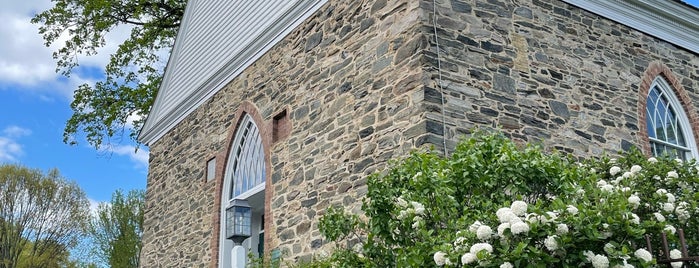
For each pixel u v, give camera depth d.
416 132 7.58
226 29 13.12
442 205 5.45
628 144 9.57
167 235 14.00
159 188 14.98
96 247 32.19
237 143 12.27
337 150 9.10
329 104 9.53
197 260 12.39
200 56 14.08
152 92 21.81
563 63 9.30
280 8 11.23
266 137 11.02
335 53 9.66
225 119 12.57
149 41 21.84
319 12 10.32
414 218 5.35
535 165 5.40
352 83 9.10
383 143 8.16
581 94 9.31
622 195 4.91
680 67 11.23
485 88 8.22
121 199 32.19
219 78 13.03
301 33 10.69
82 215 33.44
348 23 9.52
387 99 8.29
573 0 9.89
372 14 9.02
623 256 4.24
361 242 7.23
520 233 4.25
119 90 21.92
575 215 4.30
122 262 30.84
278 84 11.02
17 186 32.62
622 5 10.52
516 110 8.40
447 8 8.37
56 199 33.25
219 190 12.12
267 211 10.51
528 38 9.05
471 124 7.87
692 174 6.87
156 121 15.72
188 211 13.24
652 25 10.98
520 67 8.74
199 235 12.52
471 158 5.53
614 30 10.33
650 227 4.97
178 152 14.38
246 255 11.13
